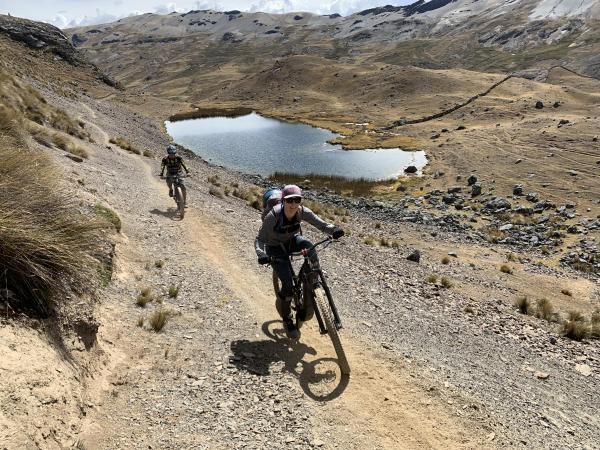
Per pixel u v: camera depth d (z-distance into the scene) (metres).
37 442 3.80
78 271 5.81
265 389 5.86
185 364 6.27
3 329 4.41
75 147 19.77
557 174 42.62
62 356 4.88
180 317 7.70
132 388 5.49
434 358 7.68
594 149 49.12
